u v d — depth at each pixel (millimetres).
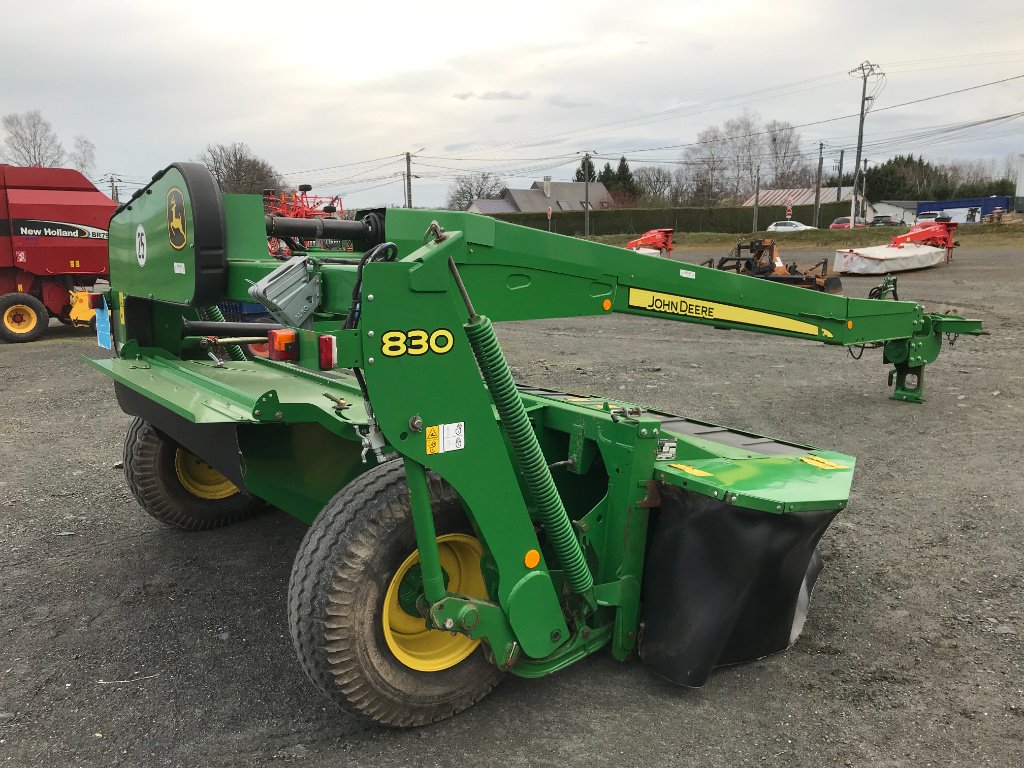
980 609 3520
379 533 2387
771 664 3074
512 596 2541
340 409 2816
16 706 2791
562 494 3240
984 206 63938
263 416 2512
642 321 14617
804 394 7832
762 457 3139
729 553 2707
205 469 4398
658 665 2855
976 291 16766
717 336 12352
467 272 3031
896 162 87000
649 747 2559
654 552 2867
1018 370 8875
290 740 2596
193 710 2770
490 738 2600
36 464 5738
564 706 2775
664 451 2936
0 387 8656
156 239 3031
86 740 2598
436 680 2588
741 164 72625
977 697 2850
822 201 69375
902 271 21750
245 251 2852
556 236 3260
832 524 4488
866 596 3648
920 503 4801
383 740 2588
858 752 2541
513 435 2486
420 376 2246
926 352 7223
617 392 7977
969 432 6355
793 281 16359
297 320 2508
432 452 2303
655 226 56531
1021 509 4676
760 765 2480
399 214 3104
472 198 78062
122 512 4750
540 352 10758
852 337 5480
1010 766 2471
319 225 3082
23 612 3498
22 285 12375
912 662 3092
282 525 4535
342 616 2338
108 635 3297
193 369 3672
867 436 6262
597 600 2812
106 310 3990
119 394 3906
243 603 3584
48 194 12344
